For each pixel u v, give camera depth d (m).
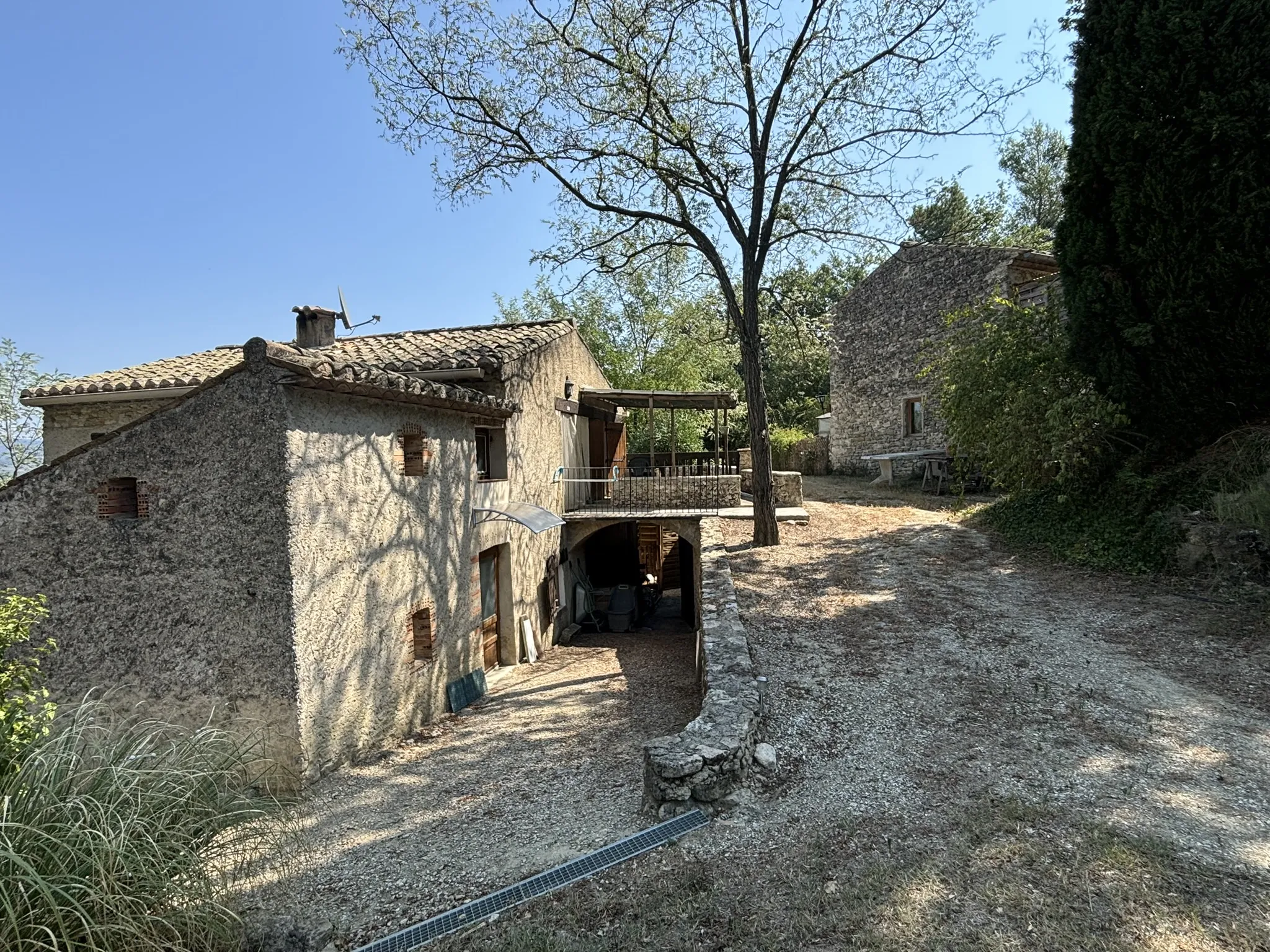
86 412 10.01
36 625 5.41
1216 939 2.47
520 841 3.95
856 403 21.22
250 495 5.09
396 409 6.68
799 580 8.56
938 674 5.51
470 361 9.12
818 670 5.76
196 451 5.18
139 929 2.75
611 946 2.72
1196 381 7.55
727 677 5.23
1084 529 8.60
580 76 9.95
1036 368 9.20
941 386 11.52
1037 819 3.37
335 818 4.68
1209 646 5.55
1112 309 8.03
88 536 5.37
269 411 5.04
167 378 9.47
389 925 3.19
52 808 2.97
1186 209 7.25
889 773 4.05
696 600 12.38
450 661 7.66
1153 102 7.42
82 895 2.74
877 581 8.26
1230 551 6.67
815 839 3.39
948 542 9.87
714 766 3.91
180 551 5.21
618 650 11.13
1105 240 8.10
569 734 6.34
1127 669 5.30
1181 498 7.61
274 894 3.55
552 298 27.12
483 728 6.84
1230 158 6.95
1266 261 6.83
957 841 3.24
